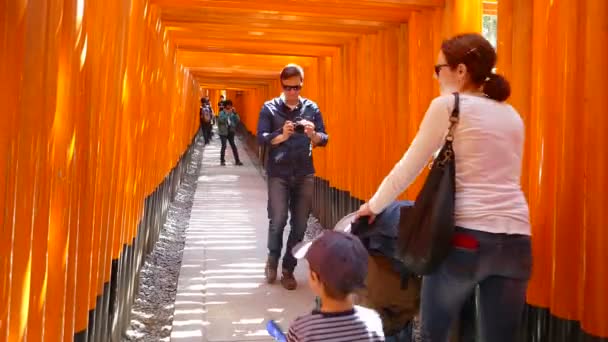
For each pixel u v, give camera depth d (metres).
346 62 7.80
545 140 3.24
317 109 5.62
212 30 7.57
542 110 3.25
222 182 14.78
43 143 2.12
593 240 2.73
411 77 5.43
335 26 6.28
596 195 2.71
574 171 2.95
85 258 2.87
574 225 2.96
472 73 2.56
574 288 2.97
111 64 3.52
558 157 3.05
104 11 3.27
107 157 3.40
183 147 13.94
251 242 7.89
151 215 6.71
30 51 1.94
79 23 2.52
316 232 8.78
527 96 3.51
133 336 4.45
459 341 3.20
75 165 2.56
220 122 18.66
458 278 2.45
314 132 5.21
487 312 2.51
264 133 5.39
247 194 12.83
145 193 5.96
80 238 2.82
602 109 2.69
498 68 3.77
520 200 2.48
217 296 5.41
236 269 6.40
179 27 7.19
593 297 2.73
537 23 3.30
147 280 5.93
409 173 2.53
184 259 6.86
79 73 2.53
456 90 2.62
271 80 16.72
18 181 1.93
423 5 5.10
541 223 3.27
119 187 4.02
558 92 3.16
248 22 6.28
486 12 5.80
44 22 1.99
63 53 2.35
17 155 1.84
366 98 6.86
